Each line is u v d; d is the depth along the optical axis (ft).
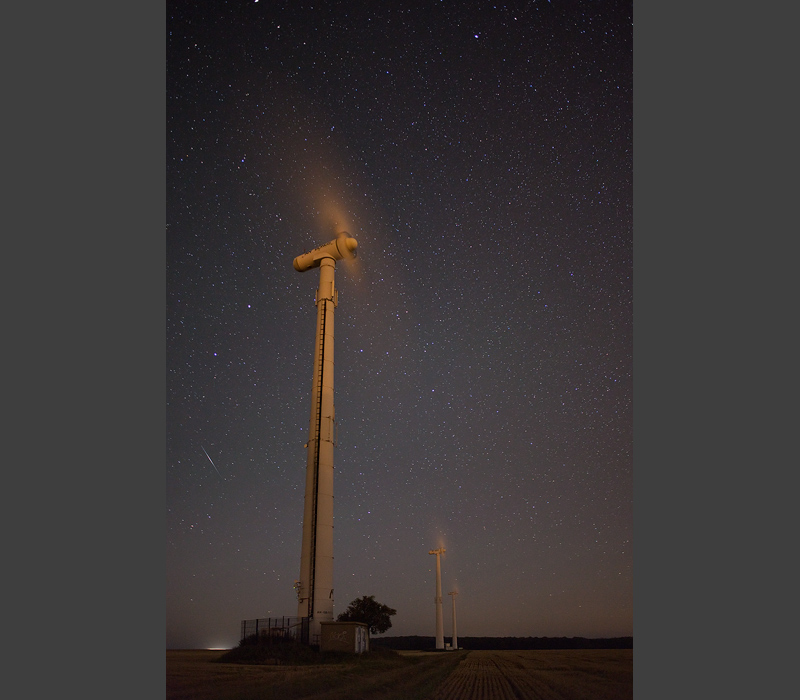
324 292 138.72
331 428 127.24
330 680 68.54
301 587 115.85
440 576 238.27
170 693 55.16
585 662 106.32
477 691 61.72
